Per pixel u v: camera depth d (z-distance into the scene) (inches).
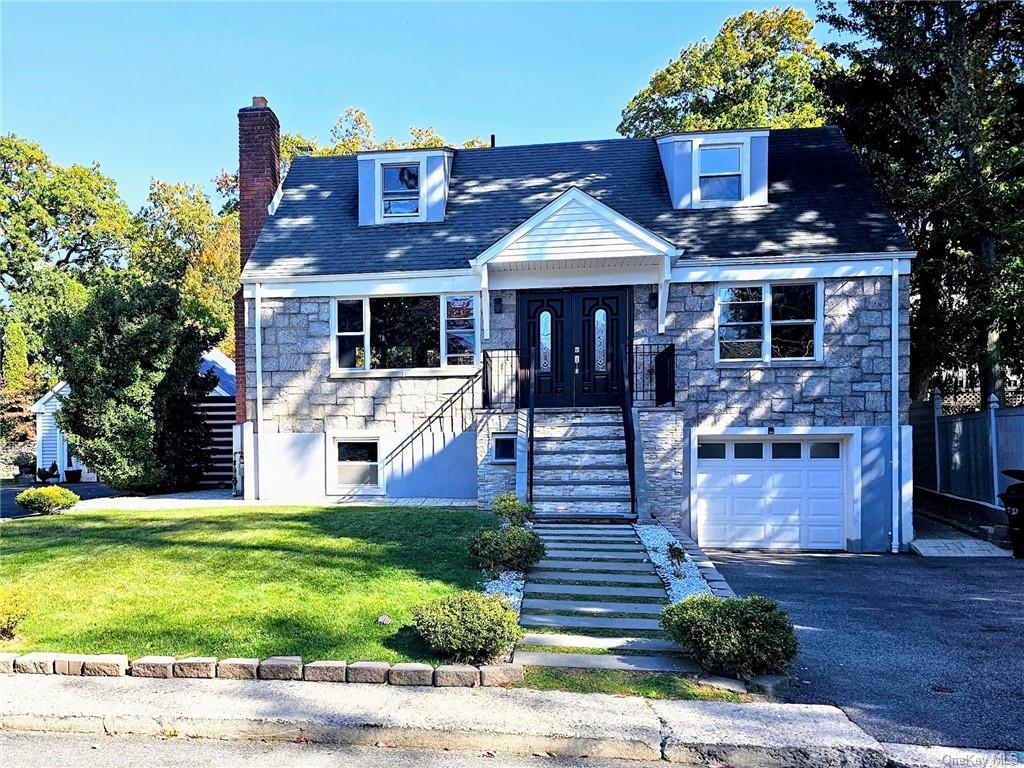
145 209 1448.1
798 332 478.6
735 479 491.2
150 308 588.4
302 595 247.8
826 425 470.9
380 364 513.0
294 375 514.6
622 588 264.7
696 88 1034.7
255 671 192.4
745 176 512.4
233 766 152.7
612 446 437.7
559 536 342.3
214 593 250.4
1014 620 270.5
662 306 477.4
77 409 569.3
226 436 682.2
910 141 624.4
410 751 159.6
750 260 470.0
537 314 504.4
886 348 466.6
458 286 499.8
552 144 605.3
